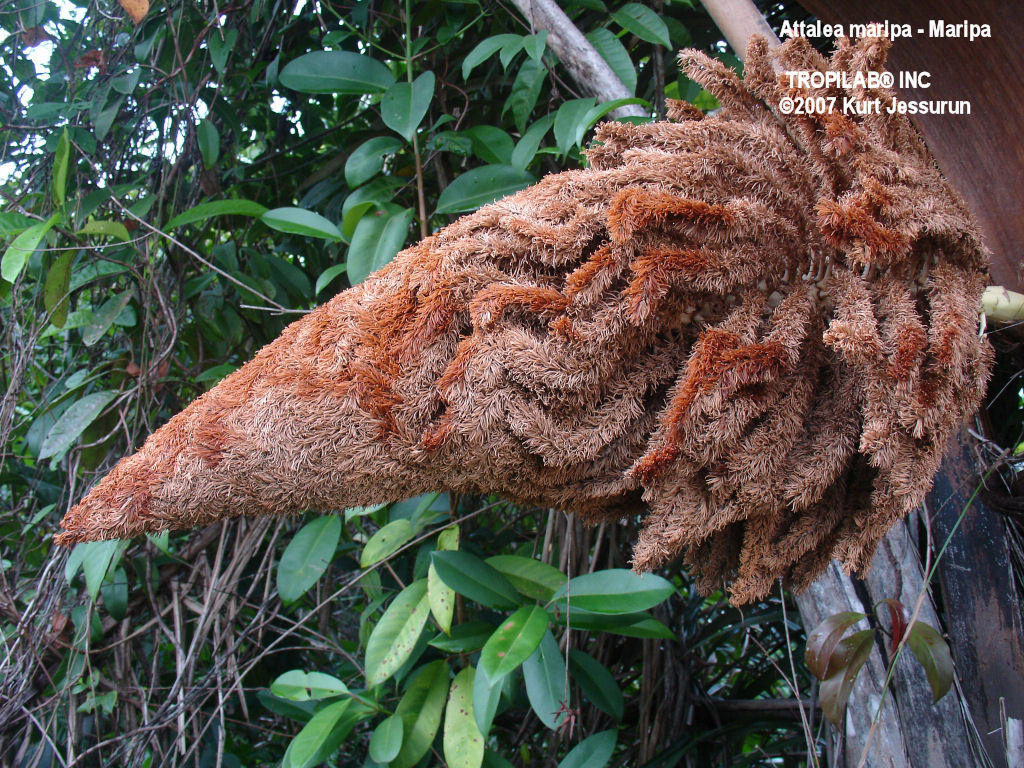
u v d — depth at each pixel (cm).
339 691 164
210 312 197
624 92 168
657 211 117
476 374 116
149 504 110
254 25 206
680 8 196
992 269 146
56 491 198
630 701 195
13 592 186
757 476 121
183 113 196
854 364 123
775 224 128
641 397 126
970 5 142
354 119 205
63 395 188
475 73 199
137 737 179
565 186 129
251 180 209
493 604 160
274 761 202
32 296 191
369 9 193
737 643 216
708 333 121
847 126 128
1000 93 144
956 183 148
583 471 129
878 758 155
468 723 160
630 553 187
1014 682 152
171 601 190
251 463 112
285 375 114
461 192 176
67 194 193
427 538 182
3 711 176
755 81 134
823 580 159
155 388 190
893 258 121
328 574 201
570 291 118
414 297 122
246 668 181
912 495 119
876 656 158
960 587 156
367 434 114
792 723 189
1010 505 153
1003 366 163
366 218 175
